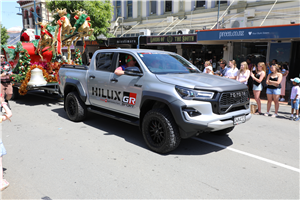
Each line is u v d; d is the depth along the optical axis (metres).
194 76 4.59
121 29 21.25
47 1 16.75
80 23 8.55
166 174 3.57
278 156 4.34
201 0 16.58
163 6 18.59
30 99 9.72
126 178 3.43
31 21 28.73
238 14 14.45
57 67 8.72
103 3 17.44
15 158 4.05
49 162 3.91
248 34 10.02
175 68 4.96
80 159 4.04
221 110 3.96
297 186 3.30
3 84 7.46
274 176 3.57
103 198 2.94
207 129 3.86
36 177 3.44
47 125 5.96
